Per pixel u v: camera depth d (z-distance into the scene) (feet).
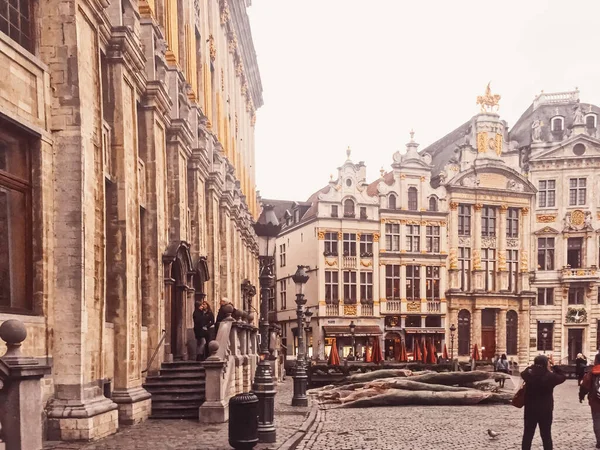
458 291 183.93
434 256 183.52
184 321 63.77
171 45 66.80
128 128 48.75
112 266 46.19
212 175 85.87
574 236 193.26
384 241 180.55
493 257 191.31
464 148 191.83
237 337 63.77
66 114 37.83
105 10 46.83
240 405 34.27
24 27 37.14
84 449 33.55
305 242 184.96
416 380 81.66
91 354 38.86
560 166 195.52
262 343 51.06
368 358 152.35
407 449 39.93
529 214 195.31
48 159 37.09
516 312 191.42
